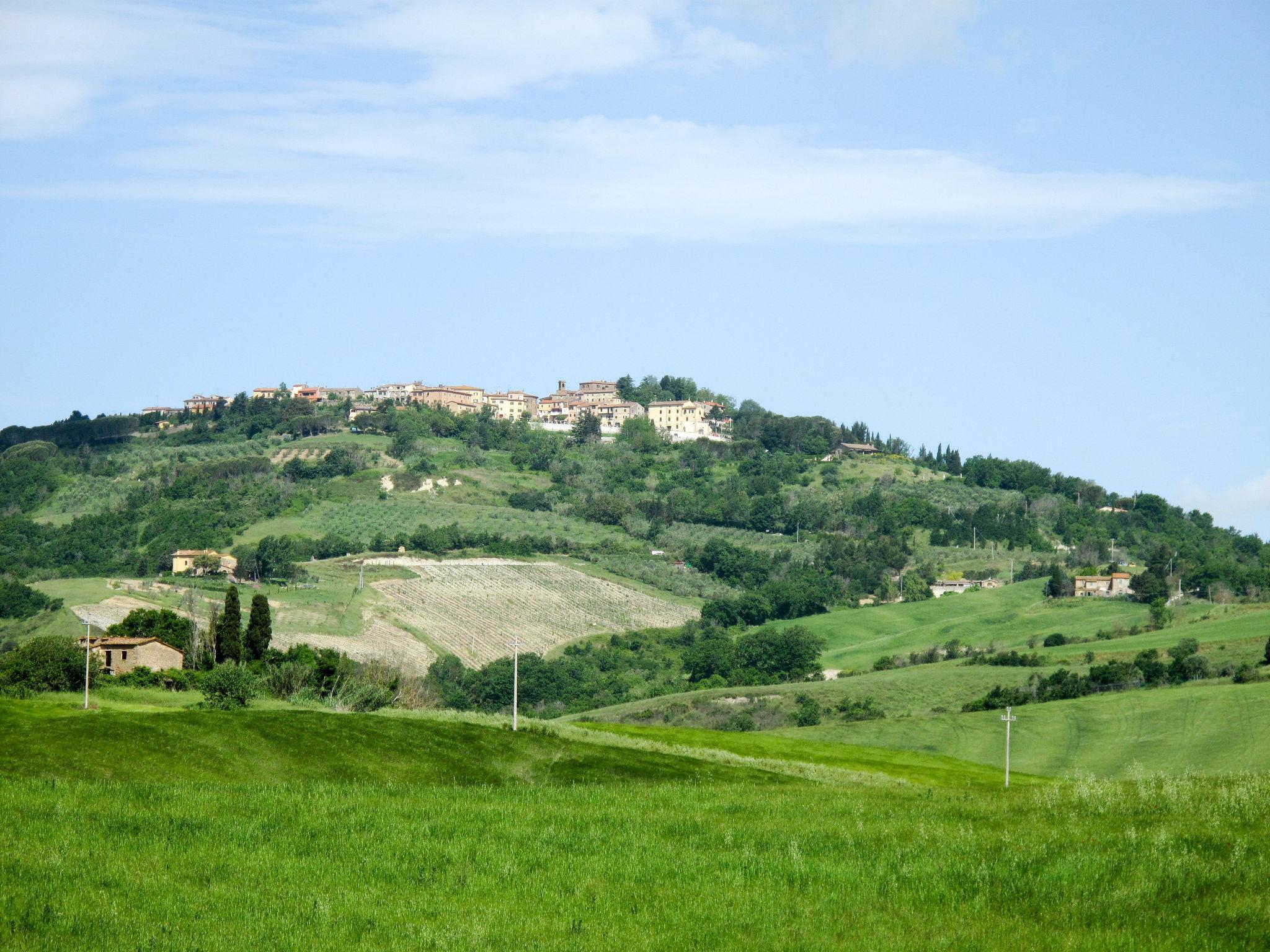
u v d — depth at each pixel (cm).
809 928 3138
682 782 6456
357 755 6694
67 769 5788
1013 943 2978
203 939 2983
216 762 6231
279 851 3819
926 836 4053
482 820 4341
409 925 3119
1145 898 3244
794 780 7181
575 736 8012
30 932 2980
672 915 3250
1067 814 4375
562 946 2998
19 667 10406
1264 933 2964
